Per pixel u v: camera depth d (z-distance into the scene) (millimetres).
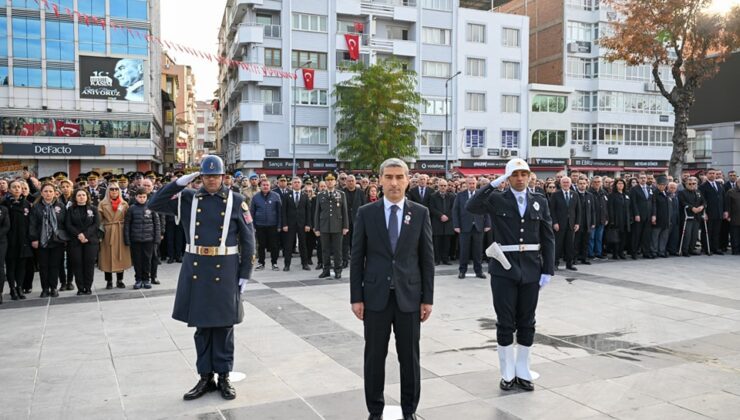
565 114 47750
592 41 48969
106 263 10305
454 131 44250
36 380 5484
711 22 17375
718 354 6320
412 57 43469
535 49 51656
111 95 38750
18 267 9516
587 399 5000
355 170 38375
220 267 5078
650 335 7090
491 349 6492
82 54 37781
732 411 4727
